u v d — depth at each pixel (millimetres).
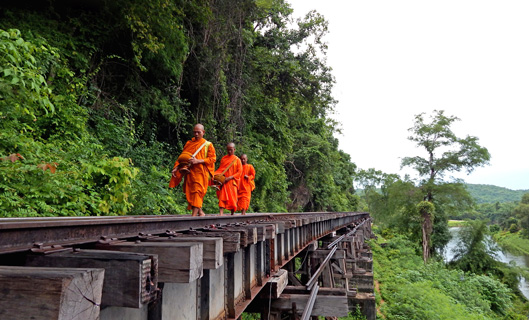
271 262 5660
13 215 5047
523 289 36625
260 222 5719
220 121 14938
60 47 8945
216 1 13555
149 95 11617
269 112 19891
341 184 39375
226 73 15664
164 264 1974
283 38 19656
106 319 1862
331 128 33156
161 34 10789
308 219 8805
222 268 3719
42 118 7777
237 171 7793
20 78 5539
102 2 9922
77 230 2211
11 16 8336
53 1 9734
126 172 6953
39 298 1172
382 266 26297
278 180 19875
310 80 19672
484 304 24094
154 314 2250
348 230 20266
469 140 42031
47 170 5859
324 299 5961
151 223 3082
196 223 4094
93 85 10297
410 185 41531
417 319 15867
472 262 36531
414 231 40250
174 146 13438
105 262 1603
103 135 9500
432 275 25828
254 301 6000
